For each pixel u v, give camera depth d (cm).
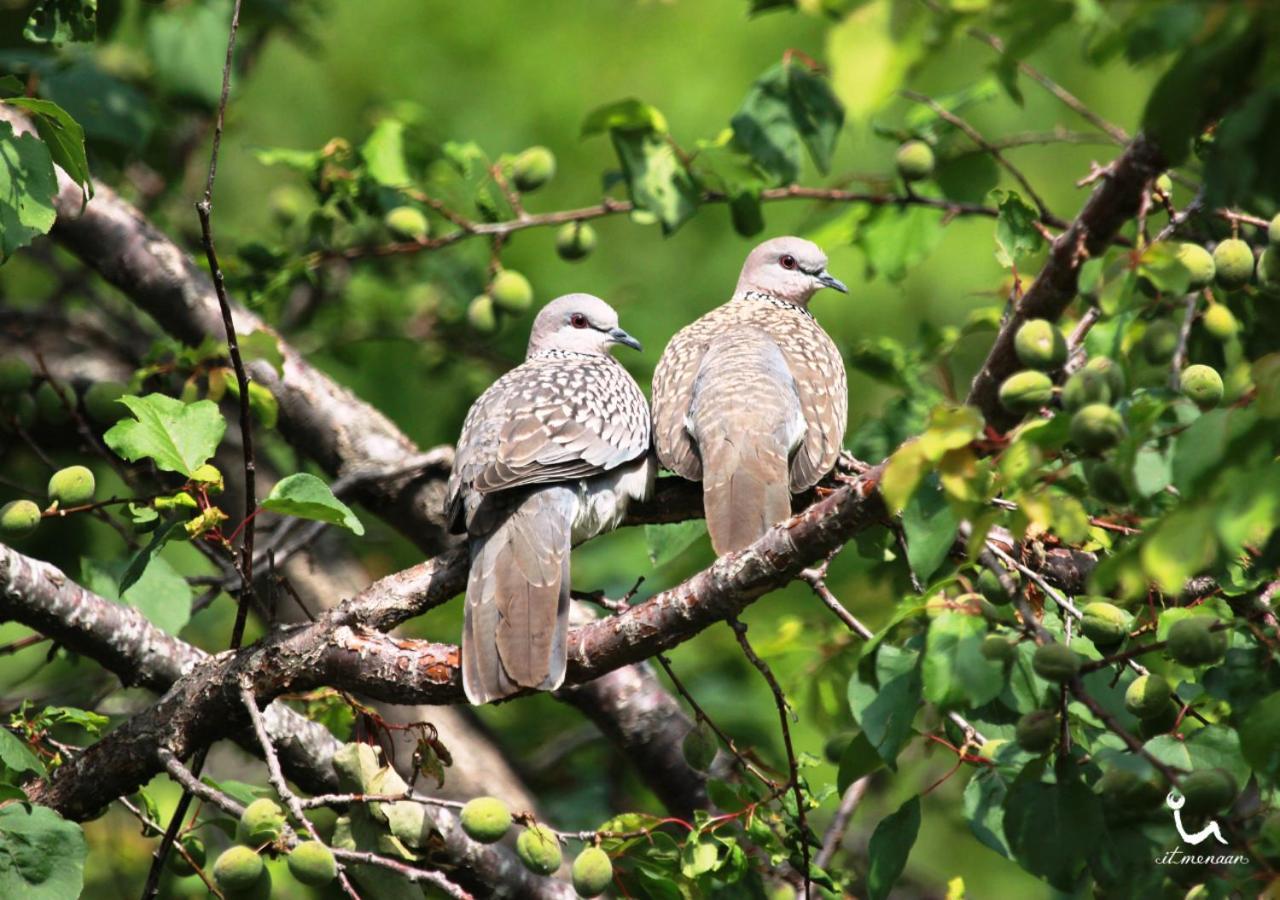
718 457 980
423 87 1944
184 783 808
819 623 1234
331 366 1723
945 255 1894
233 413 1284
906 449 649
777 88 1233
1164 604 795
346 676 862
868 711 706
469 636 876
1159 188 862
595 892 800
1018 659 740
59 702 1259
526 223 1266
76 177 864
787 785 854
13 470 1370
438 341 1594
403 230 1291
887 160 1858
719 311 1222
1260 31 572
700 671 1469
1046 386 707
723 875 836
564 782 1429
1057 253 796
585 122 1230
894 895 1504
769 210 1903
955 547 866
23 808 809
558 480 956
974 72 1827
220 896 828
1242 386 746
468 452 985
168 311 1262
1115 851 713
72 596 971
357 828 826
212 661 888
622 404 1036
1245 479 585
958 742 829
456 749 1295
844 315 1891
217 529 809
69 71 1329
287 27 1571
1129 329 778
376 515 1263
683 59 1941
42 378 1216
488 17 1977
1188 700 773
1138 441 626
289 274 1327
